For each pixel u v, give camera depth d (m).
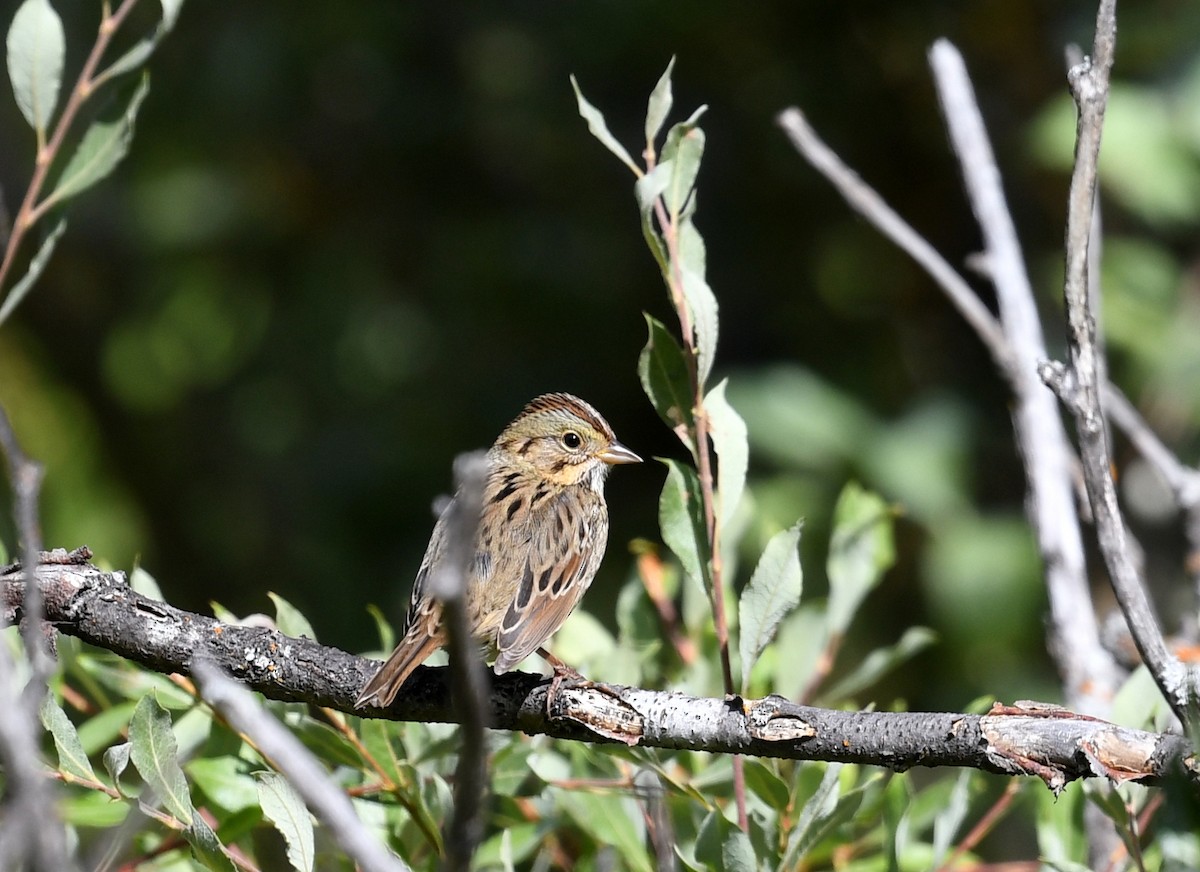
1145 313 12.27
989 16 13.57
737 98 14.16
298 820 5.32
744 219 14.23
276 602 6.54
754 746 5.46
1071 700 7.16
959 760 5.11
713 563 5.80
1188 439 11.94
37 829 3.43
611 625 13.29
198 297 15.12
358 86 14.37
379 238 14.62
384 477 14.02
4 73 14.88
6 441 4.43
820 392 12.46
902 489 12.20
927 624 12.92
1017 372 7.65
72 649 6.86
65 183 7.07
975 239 14.09
